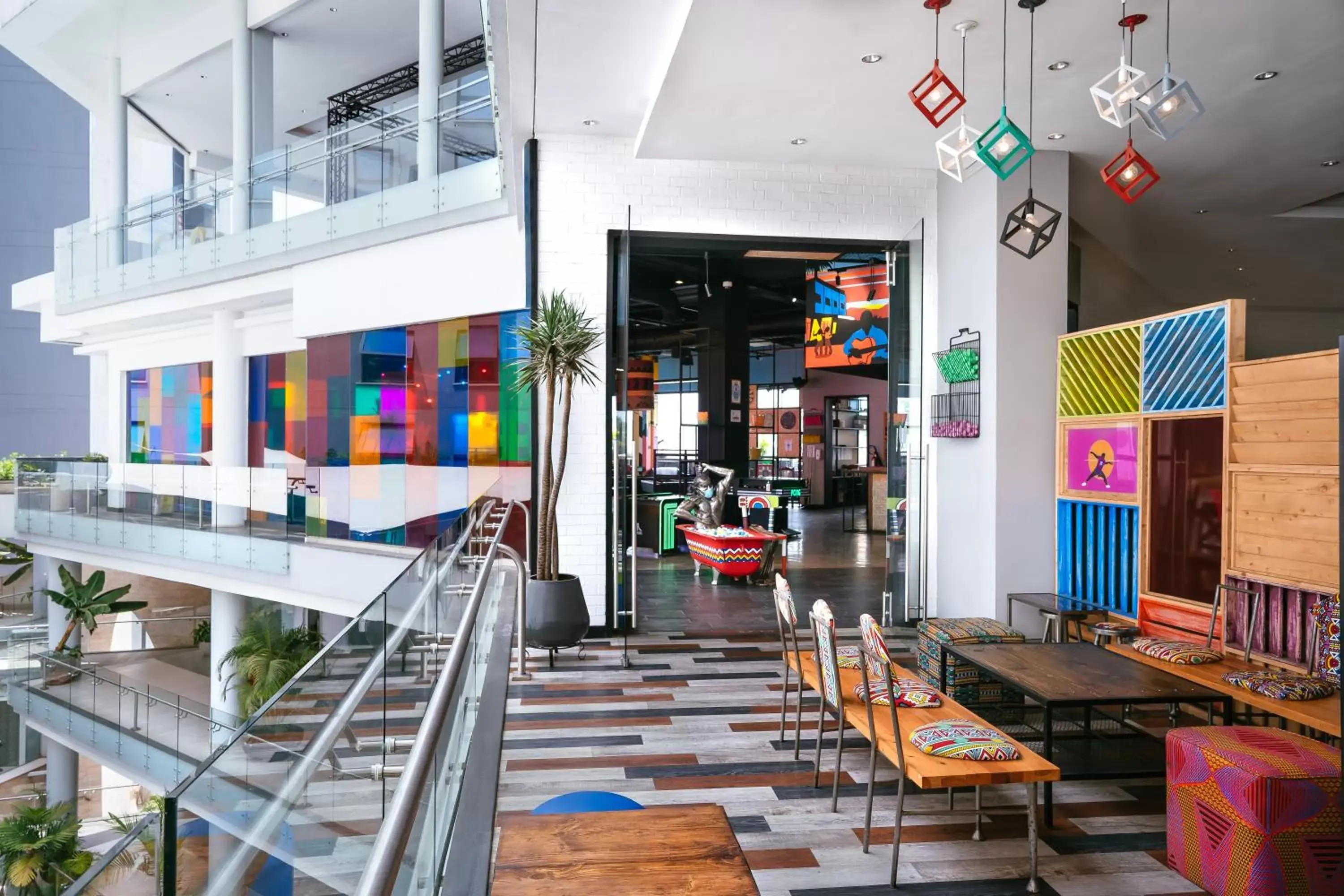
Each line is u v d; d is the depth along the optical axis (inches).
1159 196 317.4
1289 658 174.9
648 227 292.7
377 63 527.5
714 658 261.3
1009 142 156.4
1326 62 200.8
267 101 484.4
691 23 182.9
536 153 288.5
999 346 266.8
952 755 126.2
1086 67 205.0
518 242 299.9
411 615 86.7
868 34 188.2
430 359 343.0
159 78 573.9
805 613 333.7
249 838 39.6
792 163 293.6
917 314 299.7
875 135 256.8
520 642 238.4
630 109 263.7
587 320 274.2
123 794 563.5
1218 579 202.1
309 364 406.0
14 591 690.8
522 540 303.4
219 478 431.5
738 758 176.4
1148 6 173.9
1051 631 251.4
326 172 394.9
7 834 409.4
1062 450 258.8
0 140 864.9
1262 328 584.7
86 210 892.0
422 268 343.0
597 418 291.7
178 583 719.1
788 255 343.0
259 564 410.3
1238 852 118.8
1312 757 121.3
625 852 76.5
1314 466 170.2
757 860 133.0
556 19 201.3
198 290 498.9
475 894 57.8
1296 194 316.5
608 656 263.3
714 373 585.3
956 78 211.6
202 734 416.2
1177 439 214.8
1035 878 124.0
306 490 393.1
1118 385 234.7
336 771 53.2
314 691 49.5
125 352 666.8
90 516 526.6
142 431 662.5
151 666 612.7
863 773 168.7
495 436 315.3
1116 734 176.1
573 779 164.7
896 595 309.0
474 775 80.4
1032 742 171.0
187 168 746.8
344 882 54.9
